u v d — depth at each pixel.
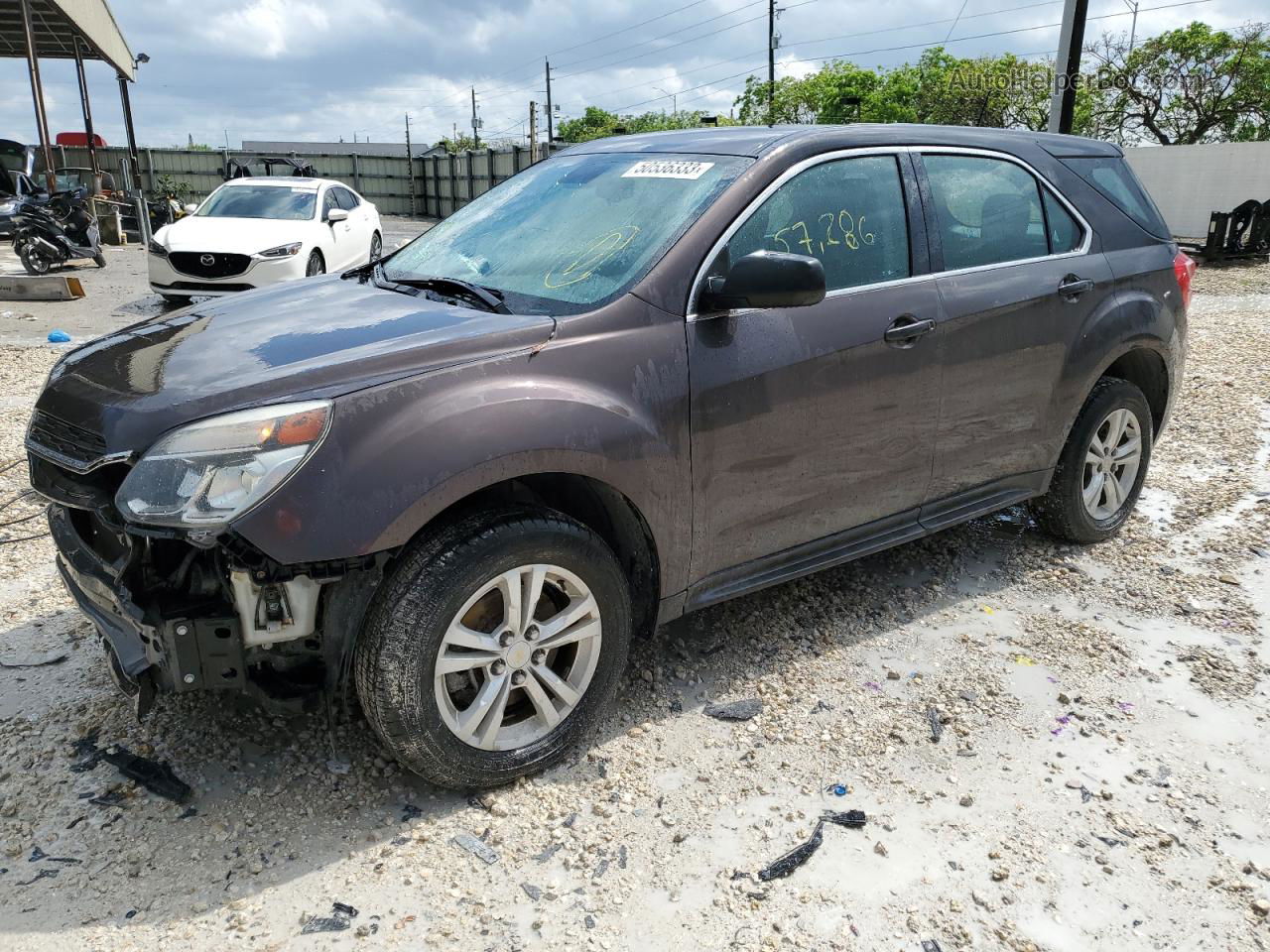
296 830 2.64
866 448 3.46
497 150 34.62
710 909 2.41
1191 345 9.59
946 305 3.58
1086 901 2.46
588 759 2.98
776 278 2.79
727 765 2.97
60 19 21.22
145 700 2.52
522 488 2.95
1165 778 2.94
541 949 2.28
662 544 2.98
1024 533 4.79
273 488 2.33
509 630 2.69
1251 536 4.77
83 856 2.53
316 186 12.95
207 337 2.93
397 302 3.16
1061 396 4.09
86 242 16.09
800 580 4.21
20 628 3.68
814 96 34.84
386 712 2.54
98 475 2.58
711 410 2.99
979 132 4.00
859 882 2.51
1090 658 3.62
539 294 3.06
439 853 2.57
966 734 3.15
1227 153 22.86
